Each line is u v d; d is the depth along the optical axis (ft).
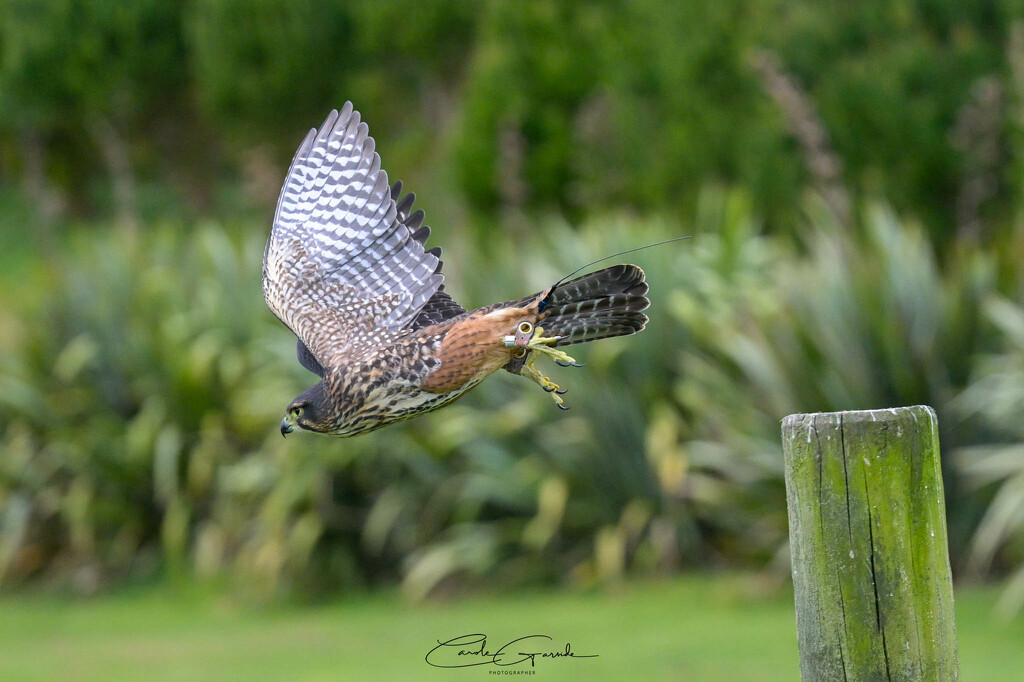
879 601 13.96
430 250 18.56
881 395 38.78
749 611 35.86
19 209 95.81
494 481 41.73
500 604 39.73
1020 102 43.93
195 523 47.52
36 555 48.75
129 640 38.93
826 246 40.57
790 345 38.86
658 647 32.40
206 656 35.81
